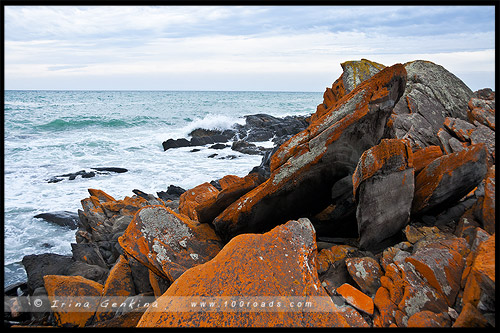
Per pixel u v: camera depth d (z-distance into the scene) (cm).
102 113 3700
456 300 300
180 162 1716
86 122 2934
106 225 788
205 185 799
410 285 322
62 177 1349
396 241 442
